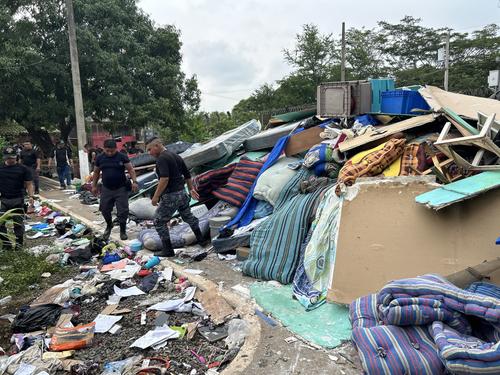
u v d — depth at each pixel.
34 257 6.27
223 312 4.29
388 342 2.94
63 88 17.97
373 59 42.16
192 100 22.70
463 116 6.05
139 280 5.38
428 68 39.97
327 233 4.70
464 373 2.49
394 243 4.16
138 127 19.95
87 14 18.17
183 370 3.45
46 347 3.84
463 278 3.42
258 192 6.59
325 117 8.12
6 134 22.33
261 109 37.00
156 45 21.03
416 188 4.35
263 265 5.15
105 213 7.10
